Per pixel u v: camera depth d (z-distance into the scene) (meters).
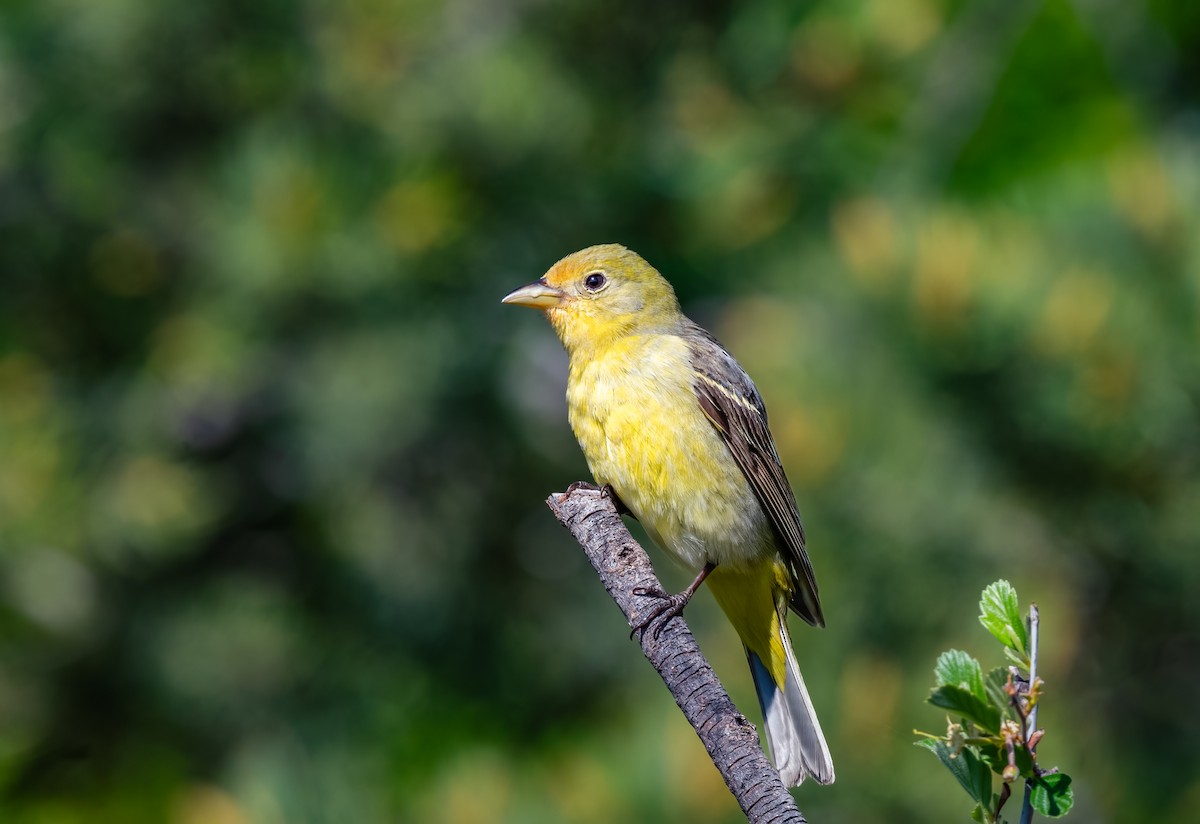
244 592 13.96
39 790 13.26
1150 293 9.99
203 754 13.52
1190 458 10.12
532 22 13.94
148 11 13.22
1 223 13.98
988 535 10.12
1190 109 13.19
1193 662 11.41
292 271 12.88
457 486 14.14
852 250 10.27
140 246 14.09
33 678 13.48
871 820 9.15
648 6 13.94
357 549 13.98
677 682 5.91
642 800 9.18
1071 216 10.41
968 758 4.70
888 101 13.96
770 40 14.08
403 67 13.41
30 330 14.21
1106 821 10.95
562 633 13.76
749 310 12.54
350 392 13.38
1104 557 10.75
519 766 11.23
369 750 12.55
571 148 13.38
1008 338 9.79
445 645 13.72
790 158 13.90
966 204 11.82
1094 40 12.95
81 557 13.39
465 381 13.59
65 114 13.76
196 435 14.35
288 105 13.45
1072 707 11.04
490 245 13.53
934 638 9.86
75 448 13.62
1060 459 10.27
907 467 9.98
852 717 9.23
